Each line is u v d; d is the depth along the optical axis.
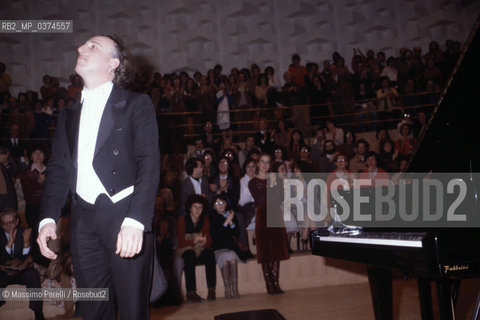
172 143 8.02
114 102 1.61
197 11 11.34
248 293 5.13
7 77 9.68
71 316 4.49
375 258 1.84
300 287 5.27
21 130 8.04
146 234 1.57
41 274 4.50
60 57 10.47
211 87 9.19
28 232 4.50
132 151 1.59
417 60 10.03
